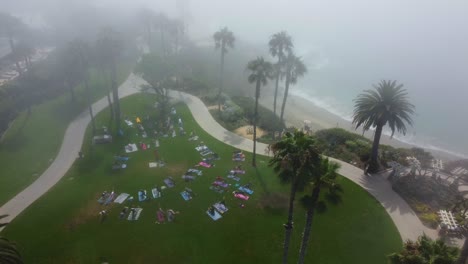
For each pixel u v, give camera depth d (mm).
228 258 35156
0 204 44000
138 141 59656
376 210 42094
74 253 35844
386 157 53094
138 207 42656
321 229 39094
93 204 43500
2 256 23062
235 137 61750
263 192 45500
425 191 44750
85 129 64188
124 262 34719
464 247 29859
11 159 54875
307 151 26188
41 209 42844
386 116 46125
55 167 52531
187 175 48906
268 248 36438
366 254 35625
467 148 72062
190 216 41062
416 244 27234
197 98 80000
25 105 74000
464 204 40469
